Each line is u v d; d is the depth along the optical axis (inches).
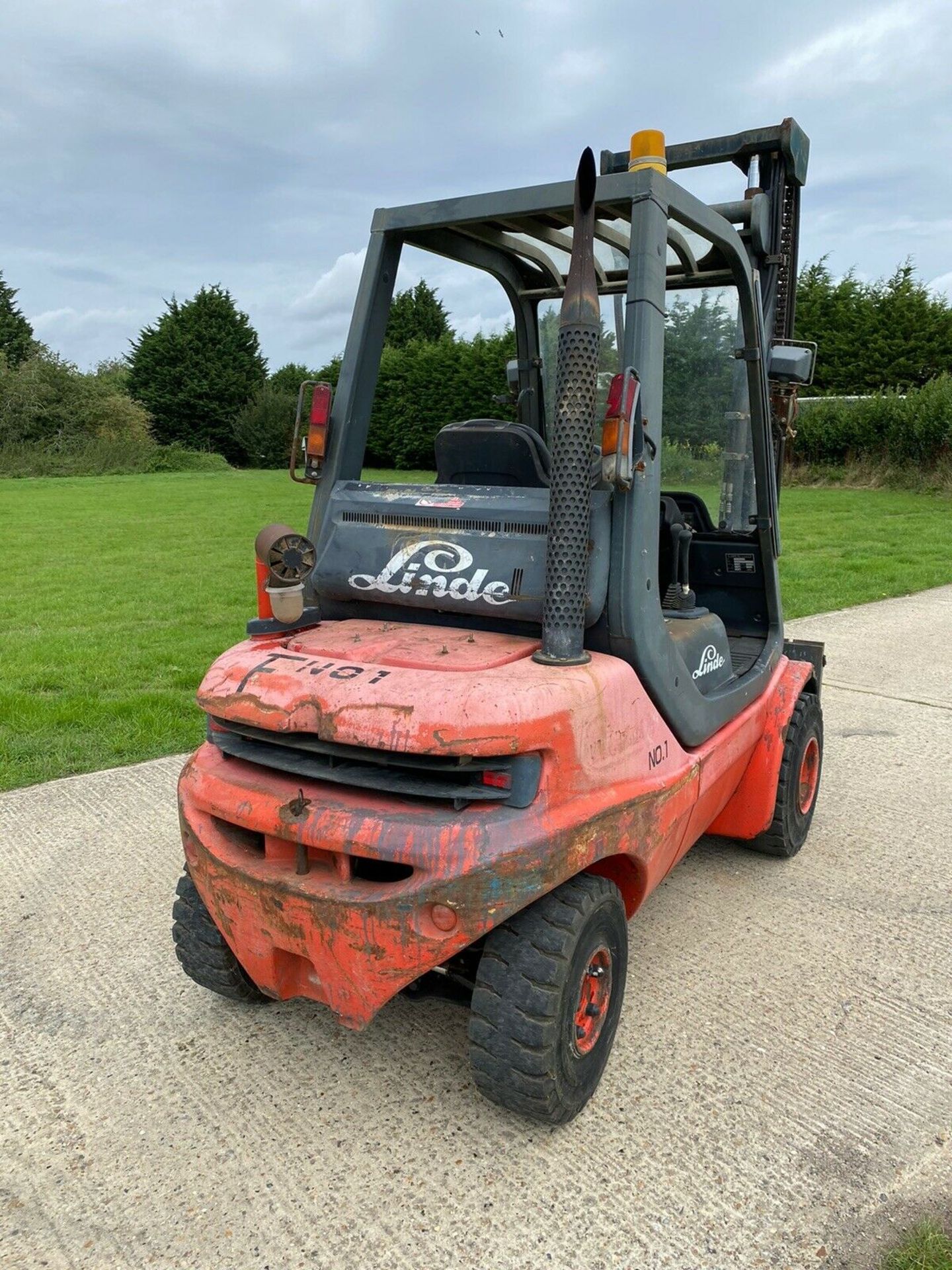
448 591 119.4
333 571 128.8
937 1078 117.8
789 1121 110.2
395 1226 96.2
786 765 167.2
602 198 114.3
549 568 106.7
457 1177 102.2
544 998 98.3
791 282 186.4
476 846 93.0
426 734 93.6
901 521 693.9
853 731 251.0
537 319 169.2
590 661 108.5
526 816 96.3
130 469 1686.8
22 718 256.8
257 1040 126.3
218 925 111.4
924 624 374.0
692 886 167.8
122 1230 96.5
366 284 135.7
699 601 179.2
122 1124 111.0
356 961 97.7
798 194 183.2
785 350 154.3
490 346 1069.8
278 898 100.0
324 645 115.3
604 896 106.6
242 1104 114.2
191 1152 106.5
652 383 112.2
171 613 418.6
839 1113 111.5
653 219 111.0
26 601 446.3
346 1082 117.9
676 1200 98.7
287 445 2127.2
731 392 158.7
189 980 140.0
